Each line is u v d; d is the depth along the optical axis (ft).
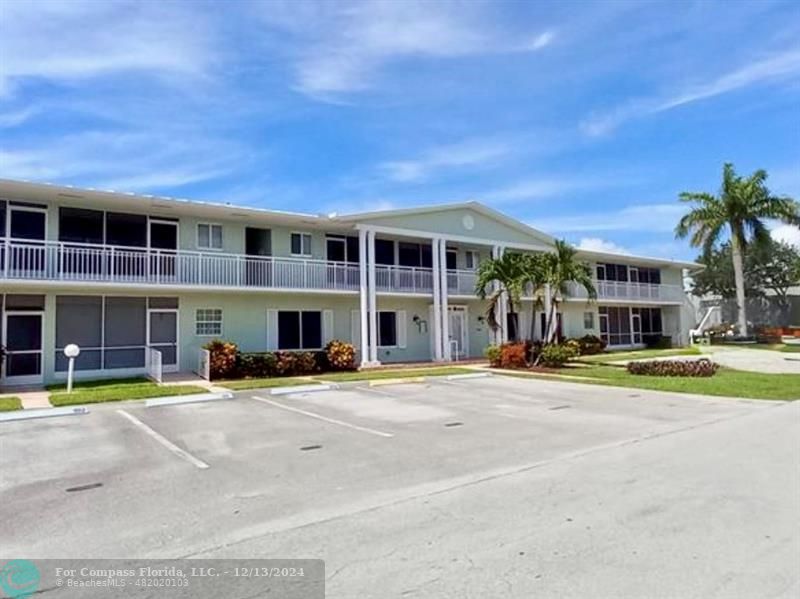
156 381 55.88
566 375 63.67
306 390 51.67
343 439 30.42
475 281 89.56
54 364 56.80
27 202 56.65
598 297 109.29
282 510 18.48
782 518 16.61
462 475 22.40
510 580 12.70
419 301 86.33
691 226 124.47
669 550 14.30
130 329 61.77
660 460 24.30
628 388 53.26
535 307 80.89
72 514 18.69
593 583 12.49
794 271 162.50
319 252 77.05
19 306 55.72
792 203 117.08
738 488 19.83
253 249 71.82
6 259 52.70
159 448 28.71
